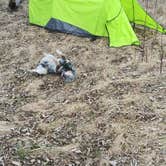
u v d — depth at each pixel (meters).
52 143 8.38
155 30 14.69
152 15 16.22
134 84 10.66
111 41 13.39
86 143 8.38
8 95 10.61
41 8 14.74
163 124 8.85
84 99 10.12
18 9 16.67
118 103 9.73
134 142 8.32
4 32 14.46
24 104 10.13
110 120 9.08
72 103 9.98
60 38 13.93
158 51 13.00
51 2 14.40
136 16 14.92
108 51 12.93
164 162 7.73
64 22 14.23
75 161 7.77
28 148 8.01
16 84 11.13
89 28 13.88
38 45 13.45
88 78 11.31
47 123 9.16
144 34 14.20
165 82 10.73
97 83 10.98
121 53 12.77
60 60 11.59
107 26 13.72
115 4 13.77
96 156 7.95
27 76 11.52
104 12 13.69
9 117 9.49
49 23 14.48
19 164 7.52
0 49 13.26
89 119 9.21
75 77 11.34
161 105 9.59
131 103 9.69
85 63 12.22
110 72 11.61
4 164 7.48
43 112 9.67
